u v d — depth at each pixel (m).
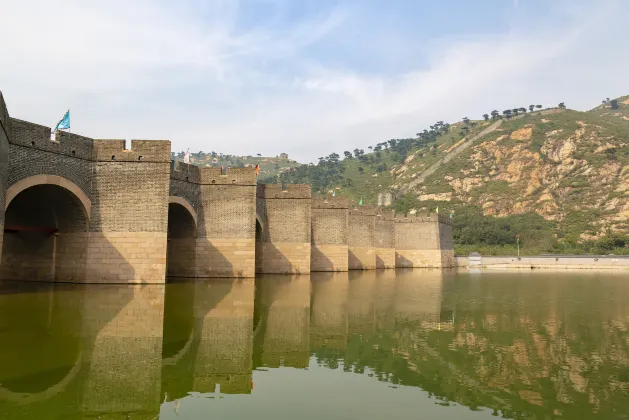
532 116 187.25
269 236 46.56
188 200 35.62
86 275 28.12
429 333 17.27
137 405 9.74
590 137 143.75
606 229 111.00
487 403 10.17
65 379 11.02
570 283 42.78
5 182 22.39
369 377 11.98
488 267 82.38
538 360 13.66
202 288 29.20
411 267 76.94
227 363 12.91
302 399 10.38
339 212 55.06
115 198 28.66
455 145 185.38
